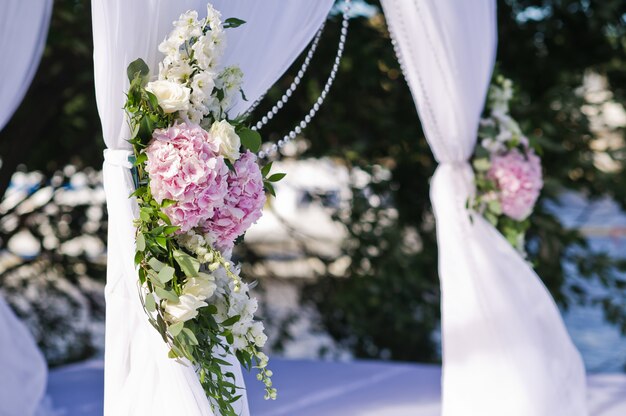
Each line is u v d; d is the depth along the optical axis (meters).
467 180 3.14
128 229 2.06
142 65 2.03
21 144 5.24
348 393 3.76
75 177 5.52
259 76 2.28
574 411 3.05
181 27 2.03
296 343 6.64
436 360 5.71
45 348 5.61
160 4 2.08
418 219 5.59
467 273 3.08
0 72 2.81
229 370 2.21
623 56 5.44
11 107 2.89
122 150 2.09
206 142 1.98
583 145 5.21
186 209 1.94
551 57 5.51
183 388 2.02
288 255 5.88
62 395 3.74
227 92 2.12
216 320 2.05
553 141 5.05
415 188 5.58
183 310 1.95
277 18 2.28
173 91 1.99
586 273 5.12
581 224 5.54
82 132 5.50
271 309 5.95
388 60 5.10
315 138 5.27
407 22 2.92
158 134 1.99
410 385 3.90
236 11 2.21
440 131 3.08
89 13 4.80
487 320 3.04
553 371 3.05
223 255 2.09
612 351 6.58
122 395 2.09
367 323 5.39
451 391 3.04
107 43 2.04
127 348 2.12
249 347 2.07
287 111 5.32
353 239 5.11
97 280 5.43
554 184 4.96
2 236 5.41
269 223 8.10
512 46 5.45
